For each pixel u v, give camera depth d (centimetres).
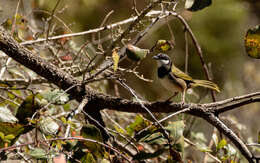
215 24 1847
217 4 1858
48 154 516
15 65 963
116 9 1766
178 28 1784
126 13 1773
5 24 966
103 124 729
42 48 970
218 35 1853
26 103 592
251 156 642
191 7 701
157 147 891
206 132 1098
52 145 548
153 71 1620
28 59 713
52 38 905
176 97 1083
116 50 666
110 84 1474
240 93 1688
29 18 1186
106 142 689
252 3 1892
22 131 555
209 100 1160
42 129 555
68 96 722
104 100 739
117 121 1152
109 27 909
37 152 517
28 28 1058
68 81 732
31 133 902
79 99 735
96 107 741
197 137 1026
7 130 550
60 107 1038
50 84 941
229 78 1694
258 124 1520
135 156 562
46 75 727
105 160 549
